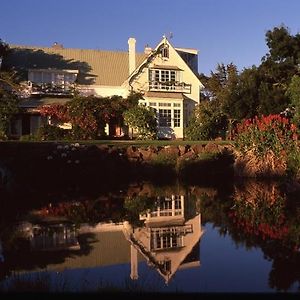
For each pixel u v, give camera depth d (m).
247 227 12.04
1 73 37.56
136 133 37.47
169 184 21.86
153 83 42.31
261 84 31.42
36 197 17.44
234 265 8.77
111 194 18.52
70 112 35.88
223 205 15.68
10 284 7.53
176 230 12.08
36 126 39.84
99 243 10.77
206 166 25.52
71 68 44.09
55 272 8.52
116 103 37.22
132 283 7.75
